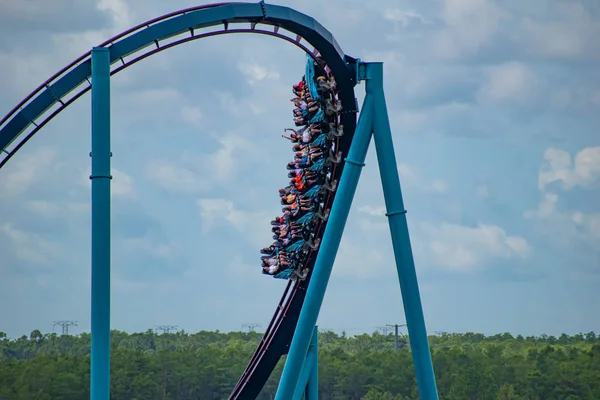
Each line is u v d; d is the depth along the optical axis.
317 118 168.25
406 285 157.62
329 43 155.88
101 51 144.25
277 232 179.50
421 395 158.50
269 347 185.88
